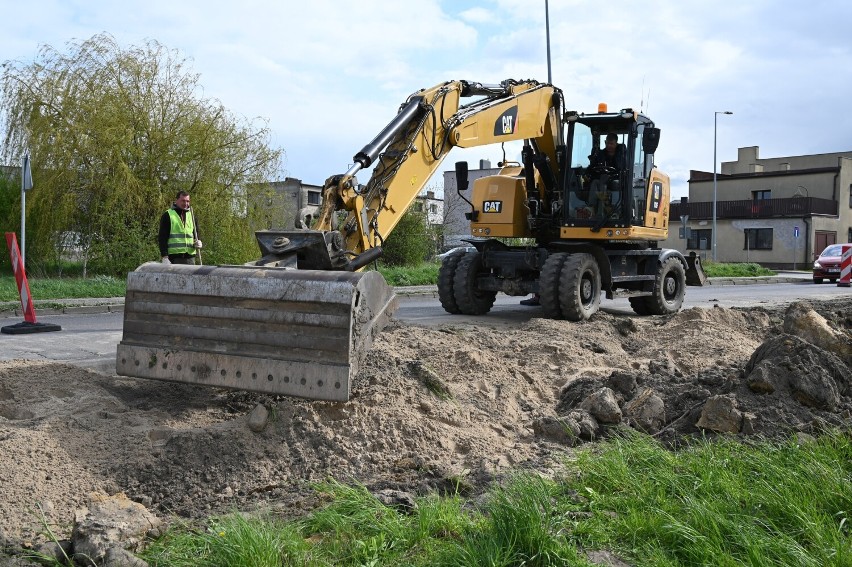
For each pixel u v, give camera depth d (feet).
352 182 22.91
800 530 11.54
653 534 11.72
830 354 19.19
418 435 16.90
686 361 25.44
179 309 17.52
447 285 40.83
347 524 12.19
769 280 94.53
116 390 19.65
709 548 10.94
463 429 17.81
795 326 21.89
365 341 16.83
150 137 61.36
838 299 52.70
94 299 47.24
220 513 13.60
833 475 13.46
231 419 17.79
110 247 59.88
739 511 12.30
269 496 14.53
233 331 17.02
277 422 16.87
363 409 17.37
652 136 37.58
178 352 17.42
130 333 18.06
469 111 31.04
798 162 184.65
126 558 11.35
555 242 40.06
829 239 150.61
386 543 11.60
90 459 15.49
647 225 40.45
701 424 16.97
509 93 35.29
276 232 20.47
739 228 154.30
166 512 13.84
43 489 14.16
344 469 15.67
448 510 12.37
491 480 14.47
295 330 16.47
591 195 39.22
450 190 117.50
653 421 17.89
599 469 14.39
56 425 16.51
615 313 44.29
